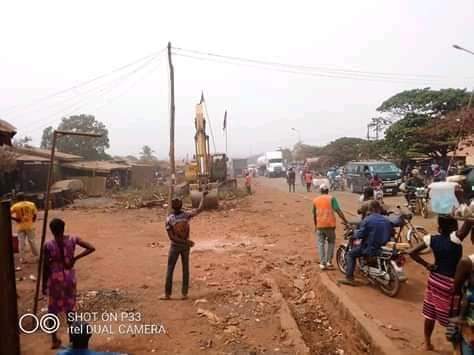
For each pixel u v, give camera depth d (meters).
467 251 9.41
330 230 9.25
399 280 7.23
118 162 48.38
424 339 5.41
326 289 7.94
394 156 36.12
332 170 35.47
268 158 69.25
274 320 6.71
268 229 15.74
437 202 11.02
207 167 26.05
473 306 3.72
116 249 12.48
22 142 42.44
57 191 27.25
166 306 7.30
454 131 28.78
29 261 10.66
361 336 5.96
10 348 4.75
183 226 7.61
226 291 8.09
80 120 63.03
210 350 5.64
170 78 22.58
